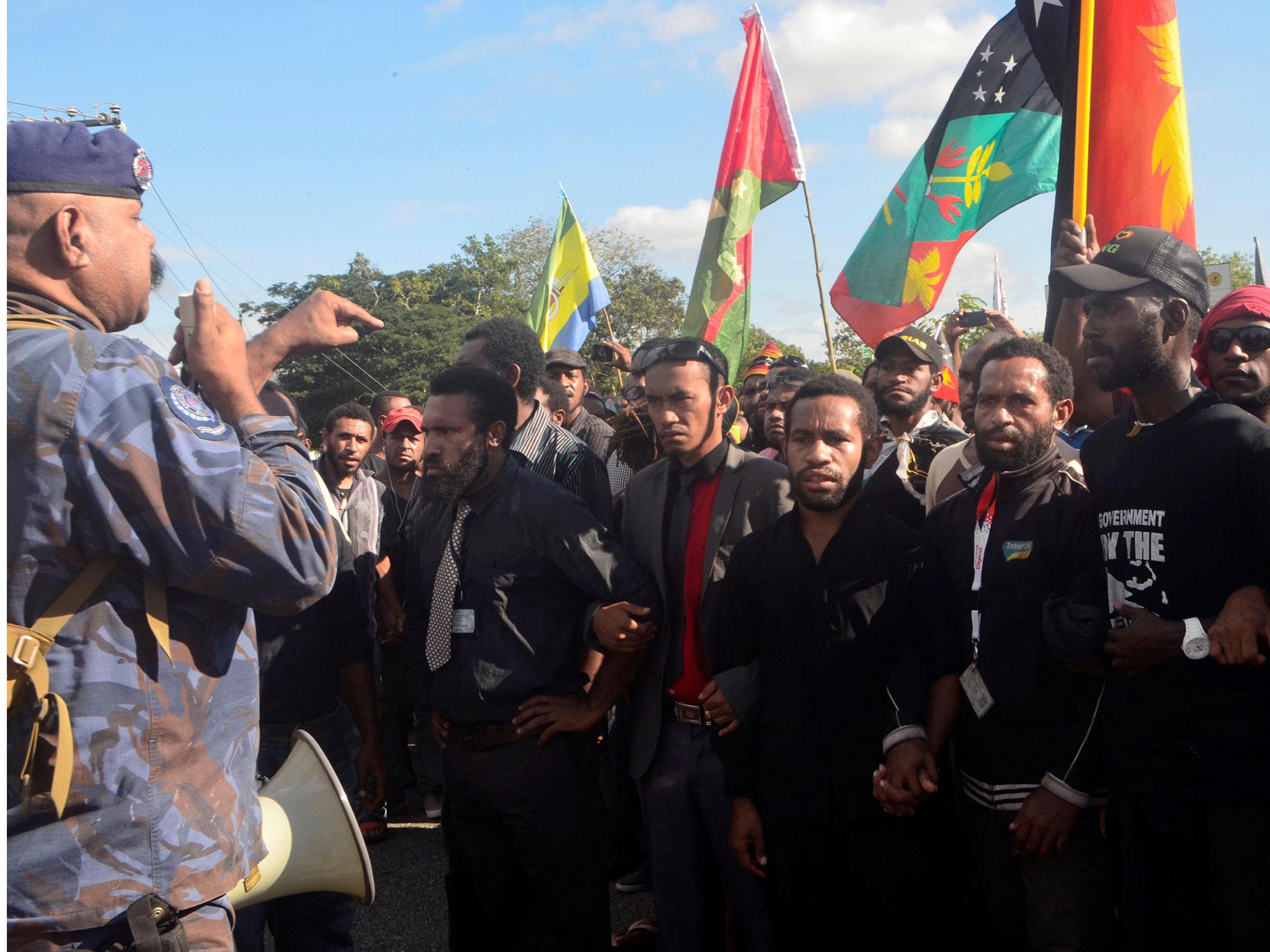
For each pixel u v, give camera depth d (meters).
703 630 2.87
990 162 5.15
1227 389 2.71
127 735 1.57
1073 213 3.58
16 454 1.49
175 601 1.66
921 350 3.91
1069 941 2.41
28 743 1.48
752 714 2.67
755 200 6.02
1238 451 2.19
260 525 1.63
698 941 2.94
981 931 2.90
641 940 3.57
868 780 2.53
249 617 1.83
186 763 1.66
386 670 5.24
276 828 2.10
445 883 2.99
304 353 1.88
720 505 2.98
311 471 1.81
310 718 3.31
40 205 1.59
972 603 2.56
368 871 2.17
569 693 2.88
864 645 2.55
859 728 2.55
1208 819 2.19
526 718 2.77
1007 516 2.54
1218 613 2.21
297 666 3.27
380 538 5.16
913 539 2.65
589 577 2.79
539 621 2.82
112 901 1.53
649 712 2.99
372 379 40.31
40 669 1.49
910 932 2.55
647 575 2.90
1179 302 2.33
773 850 2.65
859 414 2.60
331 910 2.85
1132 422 2.47
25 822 1.50
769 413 4.84
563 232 8.12
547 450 3.69
